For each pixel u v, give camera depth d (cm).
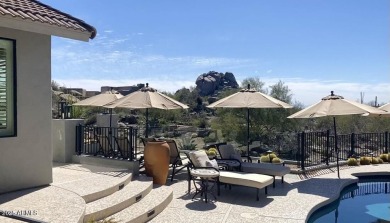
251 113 2322
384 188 1155
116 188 773
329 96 1134
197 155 950
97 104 1312
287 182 1081
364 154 1584
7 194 657
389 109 1277
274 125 2345
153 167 949
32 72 722
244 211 774
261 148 2059
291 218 728
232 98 1166
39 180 734
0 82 682
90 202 677
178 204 823
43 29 667
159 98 1148
